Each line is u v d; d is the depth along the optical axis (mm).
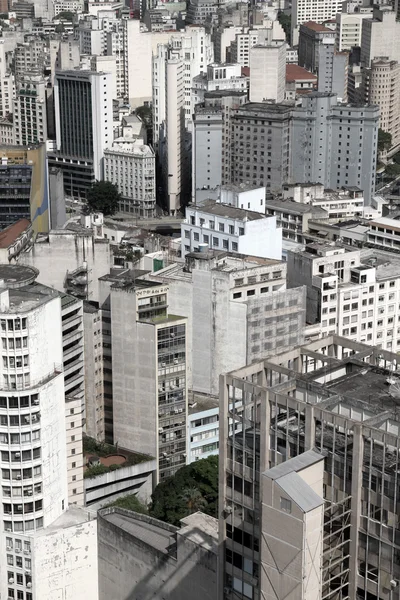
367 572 191250
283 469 186000
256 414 199125
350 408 195625
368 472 186875
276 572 187000
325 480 193375
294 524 181750
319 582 186875
